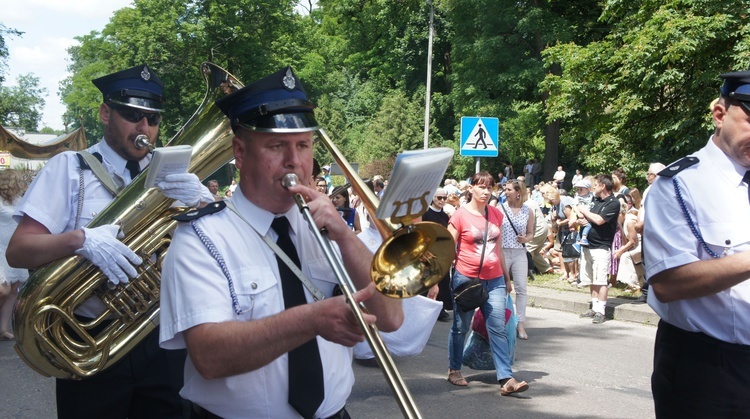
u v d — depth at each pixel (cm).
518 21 2716
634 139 1698
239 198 223
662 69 1555
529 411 566
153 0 3622
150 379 328
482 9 2784
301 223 227
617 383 646
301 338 195
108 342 317
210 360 200
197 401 219
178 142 331
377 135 3916
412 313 294
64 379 327
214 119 331
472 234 609
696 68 1547
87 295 316
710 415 279
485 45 2764
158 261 326
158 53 3544
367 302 223
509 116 2856
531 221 822
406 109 3888
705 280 266
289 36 3841
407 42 4025
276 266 219
